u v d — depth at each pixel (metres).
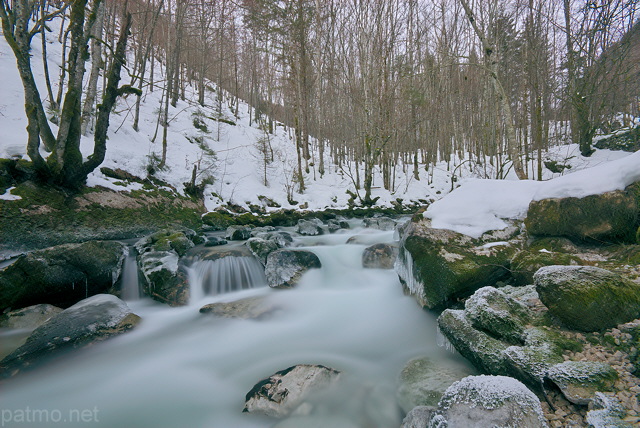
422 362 3.33
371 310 5.13
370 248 6.83
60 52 14.56
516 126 22.95
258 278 6.39
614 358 2.33
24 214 5.82
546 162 18.14
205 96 24.12
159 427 2.79
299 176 15.20
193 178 11.60
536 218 4.38
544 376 2.26
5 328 4.15
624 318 2.59
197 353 4.02
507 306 3.16
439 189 18.23
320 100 18.27
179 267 6.05
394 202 15.65
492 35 15.25
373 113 14.71
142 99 16.47
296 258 6.41
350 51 18.00
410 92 15.91
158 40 18.48
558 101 20.55
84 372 3.58
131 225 7.84
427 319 4.48
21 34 5.77
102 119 6.79
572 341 2.57
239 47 23.94
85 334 3.98
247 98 29.50
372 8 15.05
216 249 7.14
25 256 4.70
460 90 21.69
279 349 4.09
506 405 1.88
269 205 13.39
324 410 2.78
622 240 3.75
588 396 2.03
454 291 4.16
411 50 18.36
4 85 10.04
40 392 3.24
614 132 16.52
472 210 5.09
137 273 5.90
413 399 2.68
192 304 5.44
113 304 4.68
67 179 6.77
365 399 2.94
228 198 12.80
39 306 4.55
